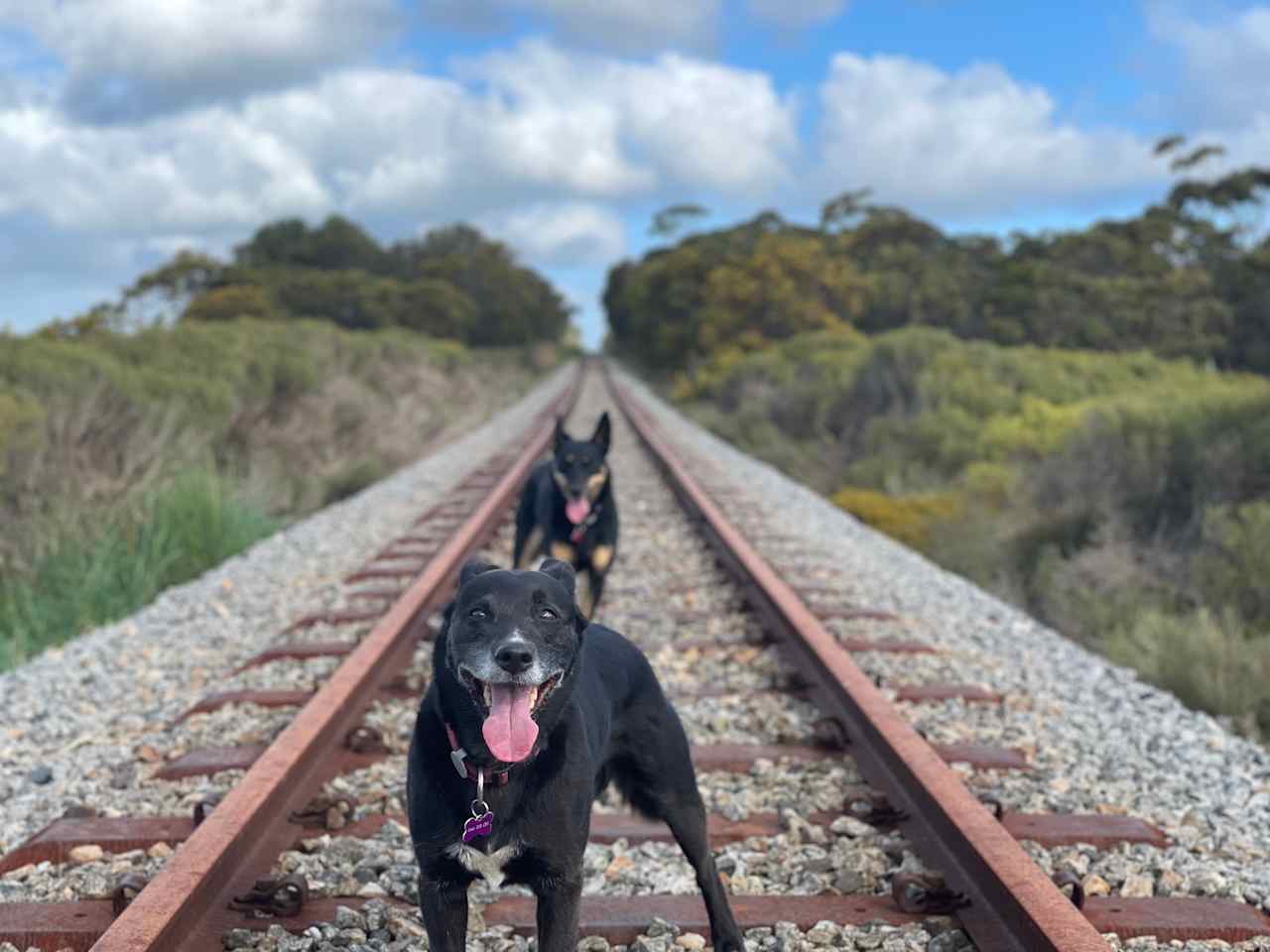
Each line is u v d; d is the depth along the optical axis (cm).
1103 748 530
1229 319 4031
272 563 1005
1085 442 1305
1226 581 952
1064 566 1082
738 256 4694
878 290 4531
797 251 4281
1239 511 1021
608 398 4072
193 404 1573
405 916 361
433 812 296
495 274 7388
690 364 4594
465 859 297
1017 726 559
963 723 567
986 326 4297
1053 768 502
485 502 1172
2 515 1052
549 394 4241
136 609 947
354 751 502
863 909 367
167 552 1079
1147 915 355
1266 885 382
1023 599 1077
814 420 2355
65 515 1062
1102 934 346
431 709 302
